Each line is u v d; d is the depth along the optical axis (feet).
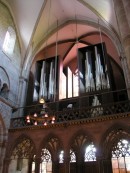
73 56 85.10
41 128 49.90
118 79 78.69
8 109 54.75
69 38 79.15
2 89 57.62
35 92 61.57
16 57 65.10
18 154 49.90
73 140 45.68
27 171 56.80
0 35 57.52
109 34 63.00
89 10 63.52
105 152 42.37
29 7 64.28
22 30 68.13
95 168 46.19
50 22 71.61
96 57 61.41
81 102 54.19
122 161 46.16
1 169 48.01
